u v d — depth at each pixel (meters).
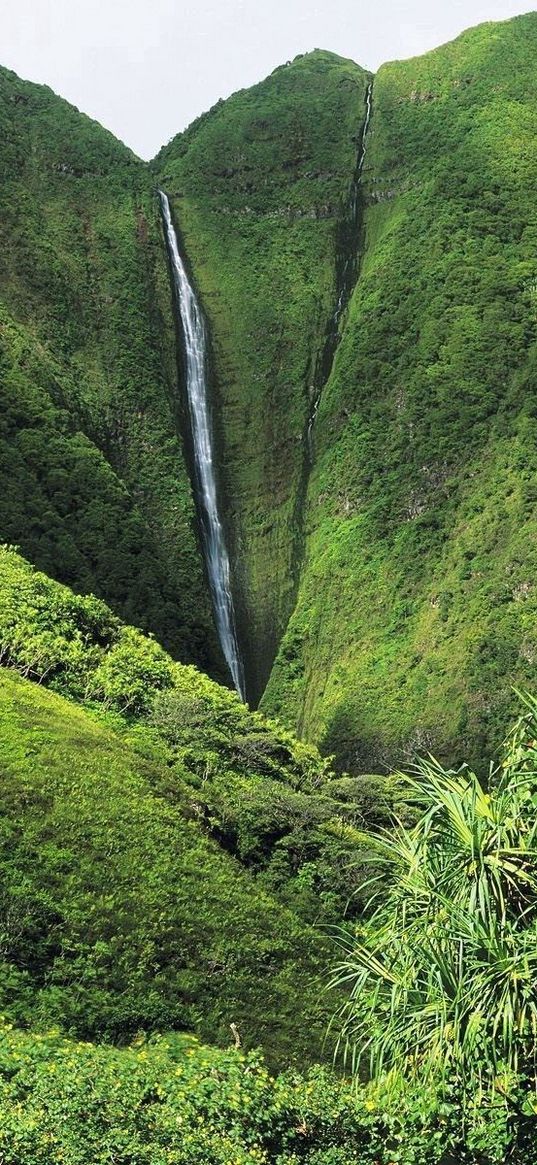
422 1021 17.00
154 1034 32.22
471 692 106.56
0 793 40.16
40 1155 16.44
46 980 33.03
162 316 152.62
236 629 131.38
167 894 39.09
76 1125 17.34
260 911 41.12
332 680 119.00
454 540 124.25
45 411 119.31
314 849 46.16
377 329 148.75
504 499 123.94
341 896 44.03
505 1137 16.86
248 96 193.00
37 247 146.25
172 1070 21.23
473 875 16.75
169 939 37.03
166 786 46.44
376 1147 18.53
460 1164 17.91
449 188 160.75
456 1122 17.47
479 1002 16.16
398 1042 17.33
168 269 158.50
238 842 46.00
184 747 52.31
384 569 126.06
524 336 139.38
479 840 16.61
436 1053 16.53
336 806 53.59
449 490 129.25
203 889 40.62
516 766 17.22
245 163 175.38
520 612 111.12
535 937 16.09
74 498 113.88
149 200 164.88
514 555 116.69
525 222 154.25
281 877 44.38
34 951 33.75
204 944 37.72
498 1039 16.48
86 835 40.00
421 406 138.12
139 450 134.00
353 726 111.50
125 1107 18.33
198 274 164.38
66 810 40.91
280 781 55.41
